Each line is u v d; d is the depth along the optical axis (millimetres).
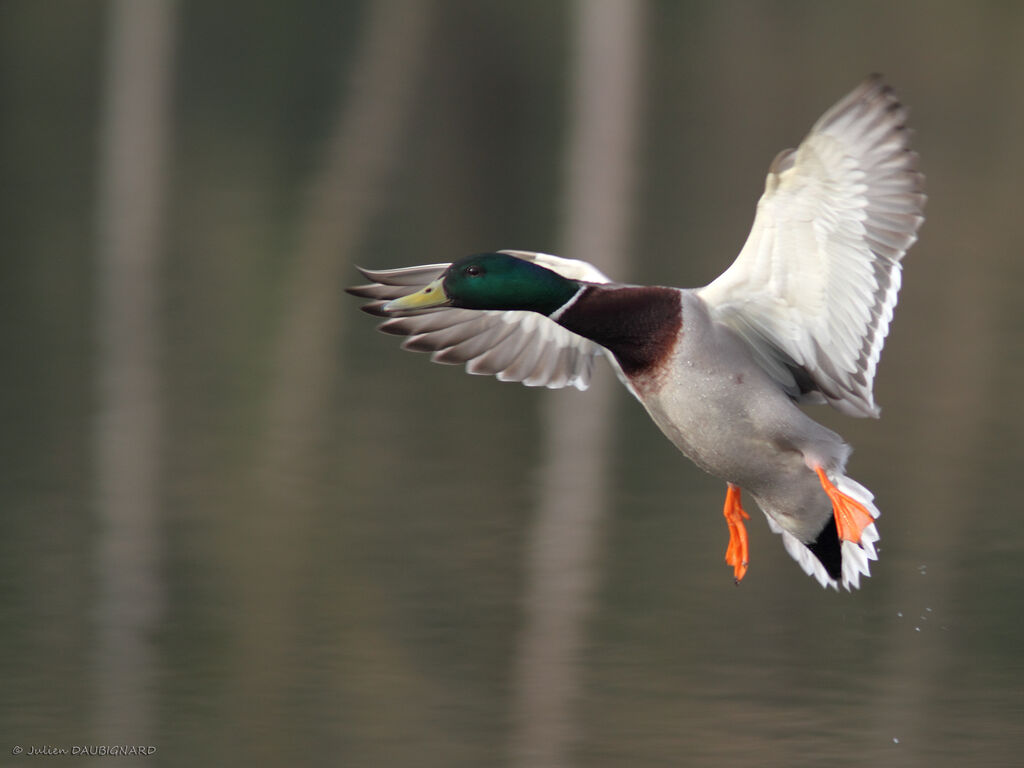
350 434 14633
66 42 38062
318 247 22594
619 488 13023
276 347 18109
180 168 27812
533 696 8859
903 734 8383
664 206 25031
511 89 33969
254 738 8266
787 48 36875
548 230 23359
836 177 6586
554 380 8453
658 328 7199
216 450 13922
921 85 34094
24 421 14688
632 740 8281
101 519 11891
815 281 6930
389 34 38344
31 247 22516
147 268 21484
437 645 9469
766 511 7582
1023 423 14961
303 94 33812
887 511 12406
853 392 7062
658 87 33594
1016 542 11648
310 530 11703
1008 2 41031
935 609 10328
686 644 9688
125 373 16625
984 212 25094
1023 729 8492
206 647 9531
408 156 28984
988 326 18781
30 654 9383
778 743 8312
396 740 8312
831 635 9852
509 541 11547
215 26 39844
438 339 8406
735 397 7129
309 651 9406
